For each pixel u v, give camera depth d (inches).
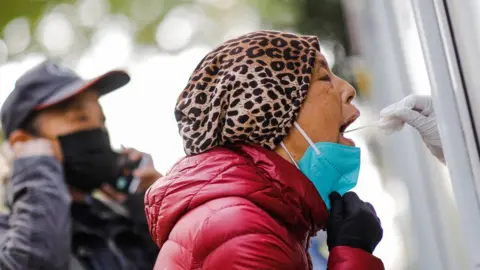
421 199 218.7
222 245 118.0
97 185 191.8
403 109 131.6
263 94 124.4
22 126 191.8
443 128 121.6
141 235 191.2
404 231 259.8
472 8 114.1
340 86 130.3
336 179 128.6
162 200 126.1
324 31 313.6
